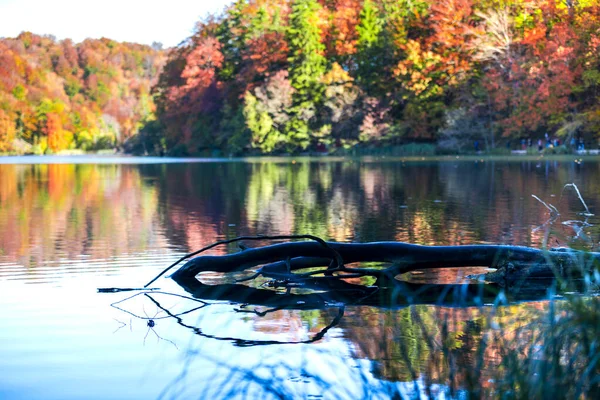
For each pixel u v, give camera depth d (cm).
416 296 647
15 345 495
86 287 692
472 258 726
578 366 358
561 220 1144
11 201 1670
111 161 5506
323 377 421
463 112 5106
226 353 475
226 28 7575
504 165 3141
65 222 1217
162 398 396
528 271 664
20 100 9794
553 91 4478
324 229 1081
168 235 1044
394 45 5825
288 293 673
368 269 729
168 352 479
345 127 5991
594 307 348
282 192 1856
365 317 567
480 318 540
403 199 1581
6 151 9381
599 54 4338
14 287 690
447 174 2548
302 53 6381
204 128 7375
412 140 5872
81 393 405
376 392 391
